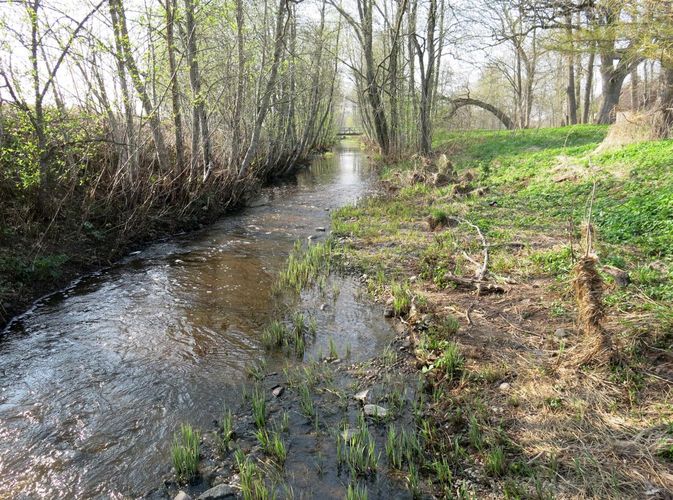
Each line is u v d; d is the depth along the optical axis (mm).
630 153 14406
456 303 7109
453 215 12734
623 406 4219
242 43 15695
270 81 16516
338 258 9969
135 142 11633
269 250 11117
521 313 6473
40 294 8047
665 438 3695
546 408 4406
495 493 3596
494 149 25812
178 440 4426
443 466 3883
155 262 10125
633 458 3637
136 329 6816
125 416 4809
